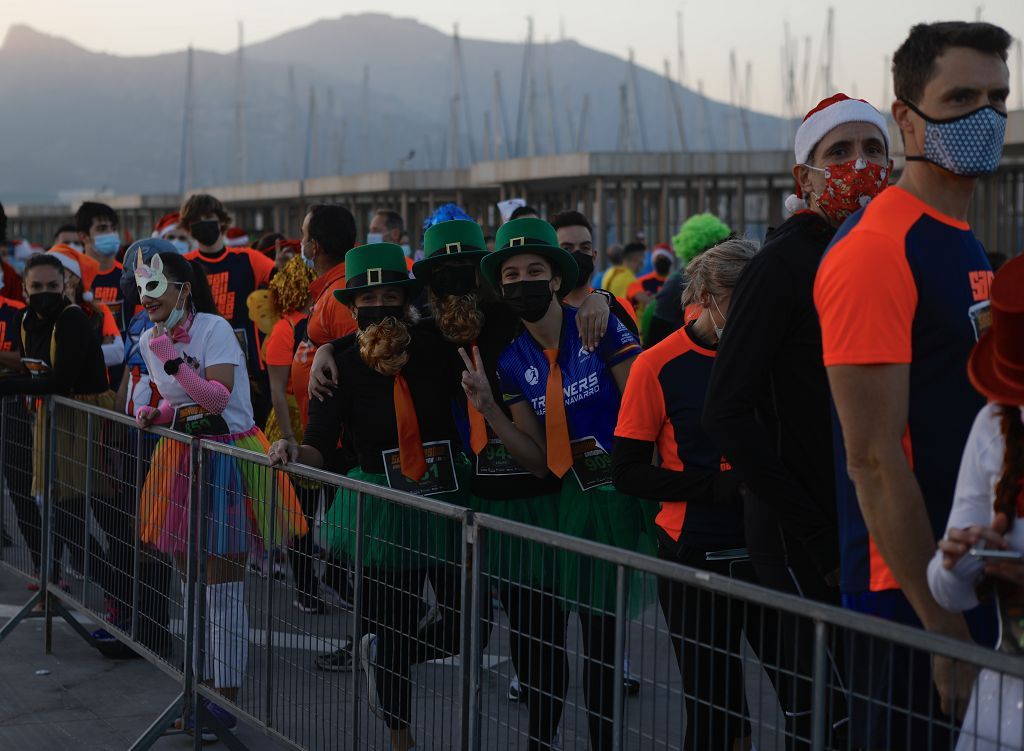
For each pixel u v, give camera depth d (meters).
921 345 2.49
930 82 2.48
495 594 3.19
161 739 4.87
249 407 5.23
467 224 4.16
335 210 5.75
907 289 2.45
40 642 6.22
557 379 3.94
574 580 2.90
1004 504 2.16
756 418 2.92
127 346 7.24
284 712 3.90
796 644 2.29
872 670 2.16
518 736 3.10
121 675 5.70
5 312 7.09
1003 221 26.39
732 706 2.71
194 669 4.44
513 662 3.15
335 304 5.64
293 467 3.80
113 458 5.11
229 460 4.18
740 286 2.97
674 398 3.63
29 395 6.00
